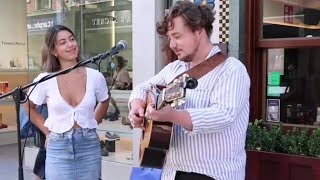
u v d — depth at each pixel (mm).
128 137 4926
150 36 4602
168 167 2070
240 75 1959
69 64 3115
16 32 8719
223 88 1919
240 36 3971
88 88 3096
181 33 1946
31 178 5578
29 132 3795
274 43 3939
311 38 3816
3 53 8547
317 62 3949
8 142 8188
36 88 3059
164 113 1788
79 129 3006
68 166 2971
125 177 4949
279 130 3475
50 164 3012
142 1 4633
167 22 1976
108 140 5078
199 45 2010
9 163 6547
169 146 2014
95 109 3289
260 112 4043
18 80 8695
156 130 2012
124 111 4969
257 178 3391
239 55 3980
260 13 3971
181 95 1770
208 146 1966
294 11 3945
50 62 3135
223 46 4027
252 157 3402
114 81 5027
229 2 3992
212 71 1986
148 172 2252
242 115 2012
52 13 5875
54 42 3088
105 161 5109
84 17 5523
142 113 2010
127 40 5000
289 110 4016
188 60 2029
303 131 3412
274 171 3330
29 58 6168
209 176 1977
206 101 1953
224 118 1851
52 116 3023
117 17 5133
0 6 8461
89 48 5457
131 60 4875
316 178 3135
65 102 3002
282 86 4035
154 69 4602
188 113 1826
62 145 2973
